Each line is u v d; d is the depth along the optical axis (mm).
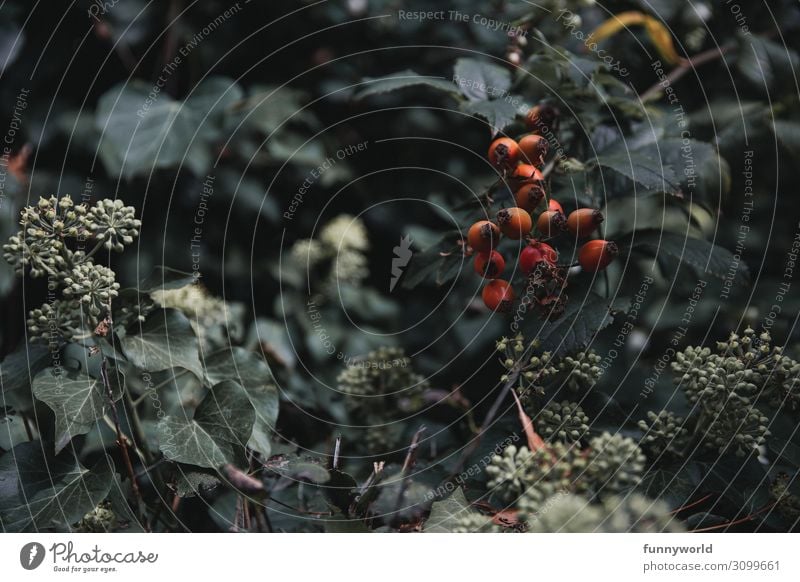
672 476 938
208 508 971
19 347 955
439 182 1827
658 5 1241
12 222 1232
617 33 1255
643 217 1206
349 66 1730
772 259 1276
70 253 928
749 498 934
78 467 933
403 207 1808
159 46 1482
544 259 936
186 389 1016
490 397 1106
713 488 937
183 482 920
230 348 978
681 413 1065
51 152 1405
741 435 936
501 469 916
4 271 1217
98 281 921
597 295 960
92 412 915
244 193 1554
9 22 1388
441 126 1835
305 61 1710
